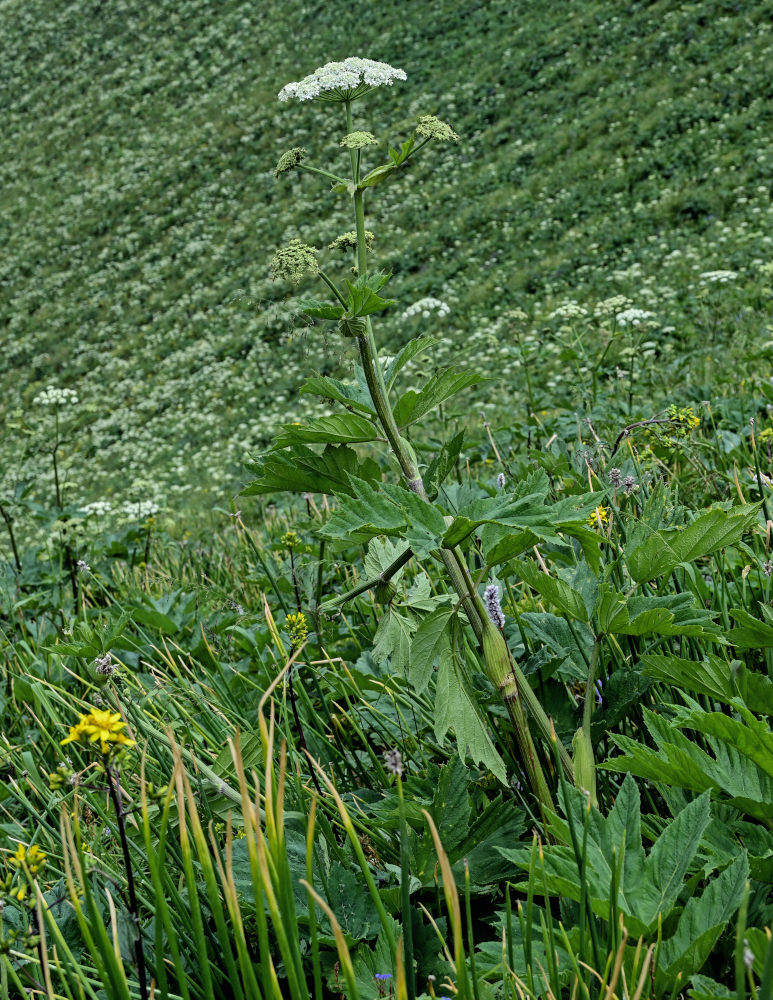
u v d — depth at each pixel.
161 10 54.31
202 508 12.61
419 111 34.12
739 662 1.83
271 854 1.34
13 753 2.48
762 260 15.41
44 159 47.06
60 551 5.50
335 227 29.95
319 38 43.56
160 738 1.99
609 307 8.39
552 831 1.58
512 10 37.56
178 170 39.91
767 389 5.55
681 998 1.43
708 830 1.67
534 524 1.72
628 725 2.28
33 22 59.12
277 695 2.78
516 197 25.89
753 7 28.09
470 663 2.43
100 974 1.37
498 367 14.48
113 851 2.11
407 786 2.00
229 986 1.73
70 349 31.53
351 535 1.82
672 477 3.56
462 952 1.25
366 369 2.02
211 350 26.12
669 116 25.17
